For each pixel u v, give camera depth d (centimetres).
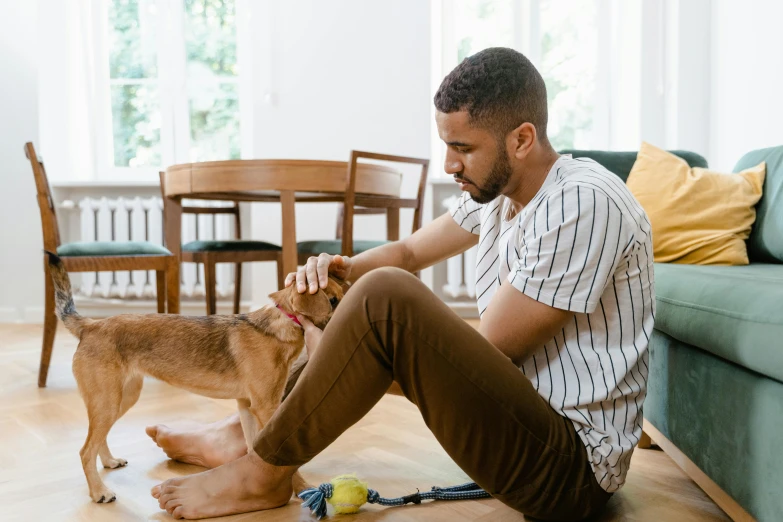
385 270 95
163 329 138
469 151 101
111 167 424
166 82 418
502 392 92
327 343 97
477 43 405
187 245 306
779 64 257
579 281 94
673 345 131
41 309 403
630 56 378
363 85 390
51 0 407
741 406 99
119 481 140
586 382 100
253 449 112
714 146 330
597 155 214
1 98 395
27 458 155
